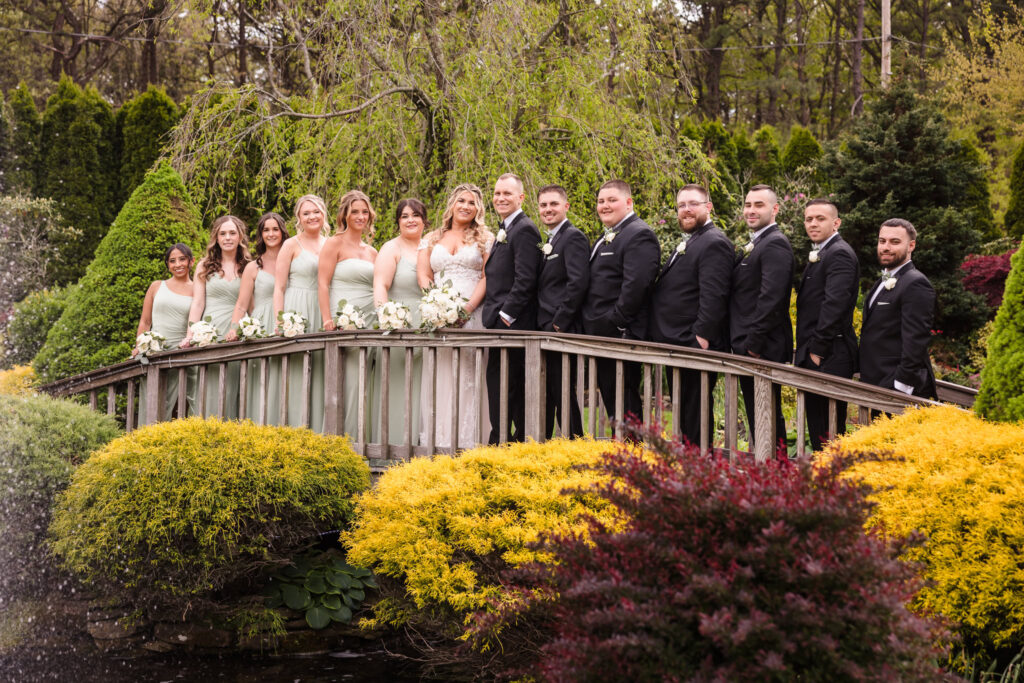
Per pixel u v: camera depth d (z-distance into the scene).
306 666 4.42
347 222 6.20
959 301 9.54
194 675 4.26
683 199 5.14
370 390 6.04
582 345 4.80
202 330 6.17
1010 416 3.70
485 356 5.52
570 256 5.16
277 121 9.10
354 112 8.80
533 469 4.06
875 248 9.87
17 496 5.00
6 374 7.91
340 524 4.84
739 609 2.31
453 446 5.29
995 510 3.17
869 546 2.35
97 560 4.49
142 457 4.61
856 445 3.69
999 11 23.41
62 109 13.12
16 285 12.12
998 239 12.17
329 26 8.97
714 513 2.44
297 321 5.83
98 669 4.34
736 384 4.36
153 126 13.21
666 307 5.09
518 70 8.55
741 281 5.04
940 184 9.96
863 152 10.25
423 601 3.78
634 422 3.00
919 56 24.89
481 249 5.82
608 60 9.30
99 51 20.88
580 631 2.46
